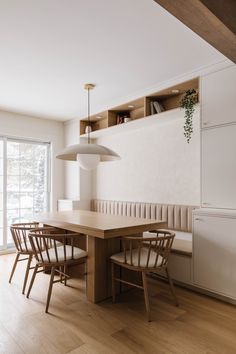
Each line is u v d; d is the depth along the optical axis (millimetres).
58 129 5113
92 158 2971
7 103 4000
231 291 2332
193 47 2389
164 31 2131
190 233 3238
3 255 4172
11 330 1933
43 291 2660
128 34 2176
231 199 2424
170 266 2869
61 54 2514
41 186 4984
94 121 4832
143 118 3471
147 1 1783
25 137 4664
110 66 2783
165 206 3482
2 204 4426
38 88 3396
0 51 2443
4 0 1769
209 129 2604
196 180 3236
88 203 4918
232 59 2037
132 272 2758
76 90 3484
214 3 1474
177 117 3398
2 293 2602
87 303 2389
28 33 2152
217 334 1893
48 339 1817
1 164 4434
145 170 3939
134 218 2910
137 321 2064
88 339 1817
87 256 2473
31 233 2359
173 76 3055
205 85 2650
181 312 2219
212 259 2471
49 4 1811
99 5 1825
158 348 1723
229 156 2441
